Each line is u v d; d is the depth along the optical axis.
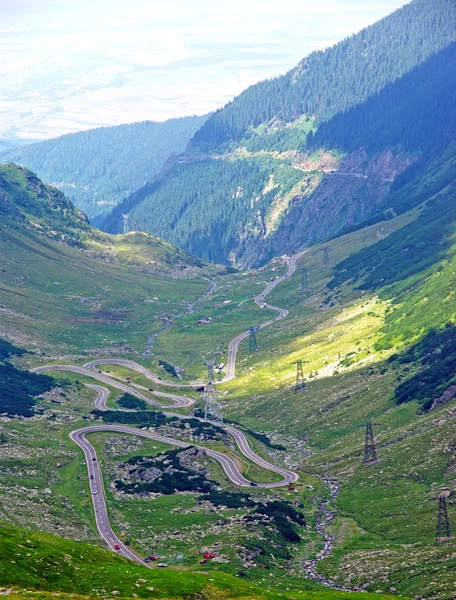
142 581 161.25
